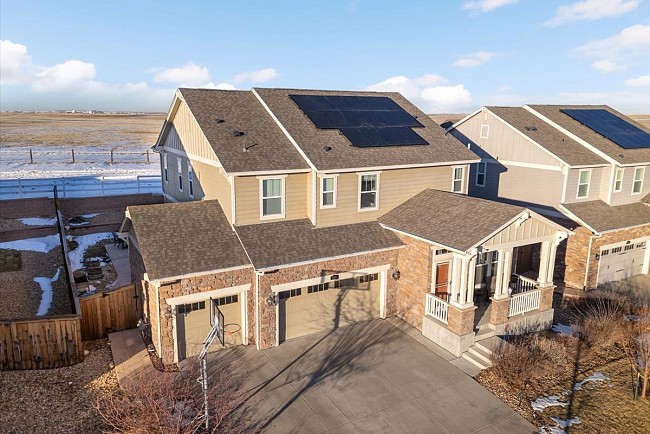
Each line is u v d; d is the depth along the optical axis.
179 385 12.69
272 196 16.38
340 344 15.73
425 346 15.60
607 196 22.33
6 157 47.91
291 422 11.66
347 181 17.23
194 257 14.37
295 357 14.82
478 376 13.84
